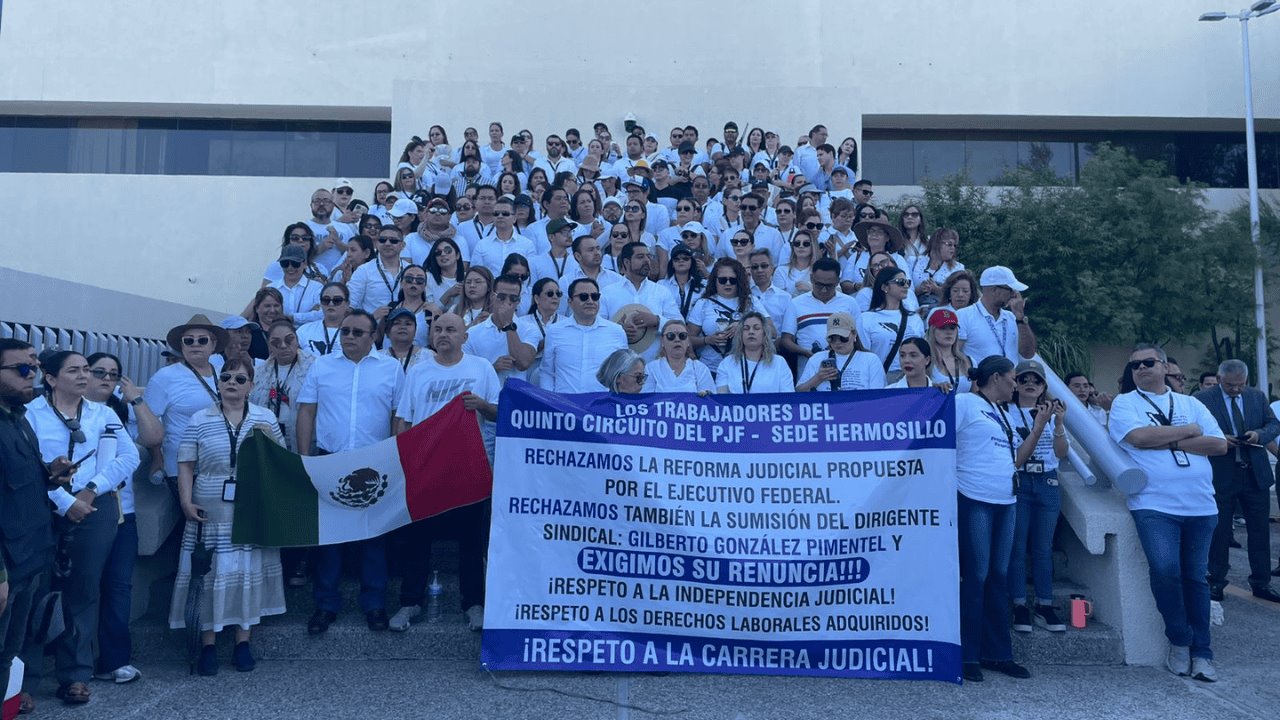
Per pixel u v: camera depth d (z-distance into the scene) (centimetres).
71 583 547
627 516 618
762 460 629
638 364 646
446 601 686
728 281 844
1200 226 1970
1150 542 625
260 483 612
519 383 631
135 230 1991
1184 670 621
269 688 571
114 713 530
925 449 621
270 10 2044
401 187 1445
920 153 2169
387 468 636
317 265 1197
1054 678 611
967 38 2114
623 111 2003
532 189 1312
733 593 611
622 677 595
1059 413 669
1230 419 851
